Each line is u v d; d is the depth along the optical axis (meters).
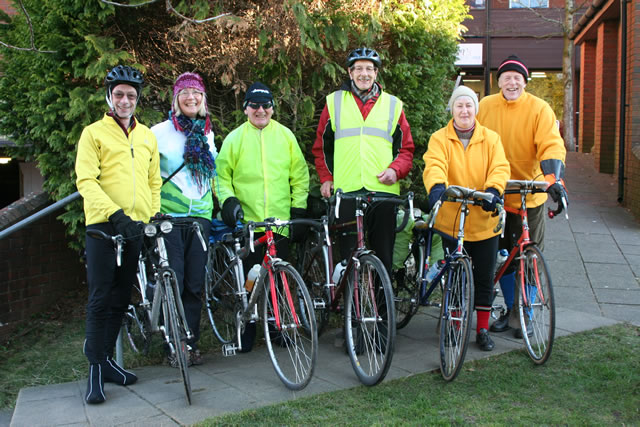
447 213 4.17
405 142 4.41
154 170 3.85
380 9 5.25
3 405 3.80
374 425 3.03
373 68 4.28
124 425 3.10
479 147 4.14
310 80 5.37
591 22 12.70
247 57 5.14
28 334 5.28
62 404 3.42
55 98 4.98
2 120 5.49
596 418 3.12
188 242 4.17
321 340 4.64
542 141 4.30
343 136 4.34
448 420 3.09
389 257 4.32
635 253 6.90
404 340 4.54
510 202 4.44
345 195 3.90
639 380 3.60
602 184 11.20
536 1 20.67
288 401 3.37
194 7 4.68
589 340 4.36
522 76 4.38
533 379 3.67
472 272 3.91
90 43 4.71
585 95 15.35
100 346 3.56
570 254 6.87
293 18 4.71
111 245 3.53
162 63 5.09
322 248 4.29
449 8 6.12
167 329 3.79
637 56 9.17
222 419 3.13
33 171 7.67
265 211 4.46
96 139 3.52
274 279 3.80
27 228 5.57
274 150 4.50
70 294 6.10
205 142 4.17
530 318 4.08
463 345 3.51
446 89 6.59
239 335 4.21
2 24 5.52
